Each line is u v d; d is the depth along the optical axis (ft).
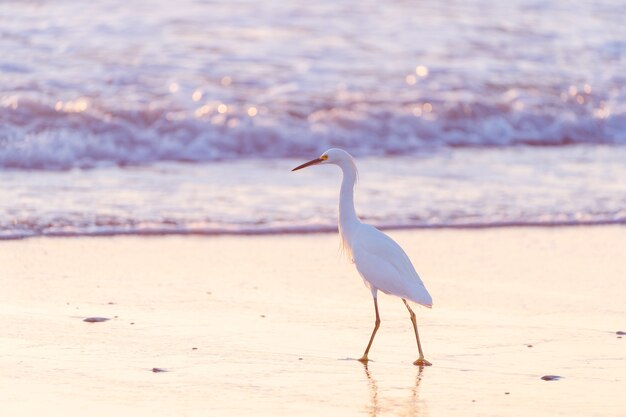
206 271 40.68
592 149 73.26
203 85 79.00
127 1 102.68
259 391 26.81
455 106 78.48
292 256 43.52
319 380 27.89
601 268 42.24
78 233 45.91
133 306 35.35
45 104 70.64
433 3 110.63
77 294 36.76
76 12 97.25
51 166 62.28
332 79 83.10
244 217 49.78
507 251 44.86
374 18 102.94
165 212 50.37
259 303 36.19
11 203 51.06
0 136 65.51
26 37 88.02
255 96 77.61
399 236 47.06
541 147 73.82
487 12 108.78
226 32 94.17
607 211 52.80
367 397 26.53
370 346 30.25
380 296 37.58
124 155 66.03
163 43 89.25
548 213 52.06
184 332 32.32
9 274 39.17
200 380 27.61
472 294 37.81
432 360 29.96
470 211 51.93
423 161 66.54
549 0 114.62
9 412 24.61
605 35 103.14
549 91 85.10
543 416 25.07
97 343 30.83
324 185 57.77
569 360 29.91
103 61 82.79
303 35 95.25
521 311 35.53
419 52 92.79
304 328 33.22
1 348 29.96
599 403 26.07
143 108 71.92
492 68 89.97
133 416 24.66
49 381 27.12
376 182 58.70
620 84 88.48
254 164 65.05
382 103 78.33
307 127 72.59
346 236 32.45
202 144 68.85
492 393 26.89
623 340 32.09
